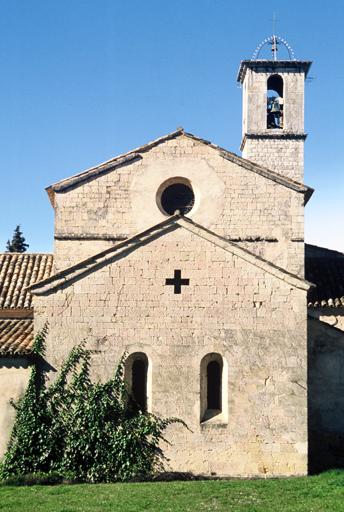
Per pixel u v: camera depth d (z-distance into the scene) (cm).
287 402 2381
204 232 2444
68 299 2409
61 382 2362
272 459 2352
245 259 2441
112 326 2400
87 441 2309
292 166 3606
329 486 2150
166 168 2795
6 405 2347
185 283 2427
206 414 2386
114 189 2780
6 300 2858
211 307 2417
